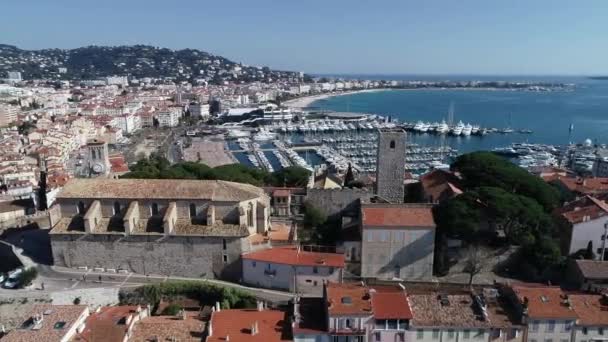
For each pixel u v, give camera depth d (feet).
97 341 225.15
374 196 427.74
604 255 362.74
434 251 366.63
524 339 244.42
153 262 351.05
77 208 361.71
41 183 570.46
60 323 230.48
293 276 327.67
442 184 434.71
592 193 474.90
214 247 345.72
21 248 395.34
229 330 242.17
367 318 239.09
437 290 309.83
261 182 526.98
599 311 250.98
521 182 410.93
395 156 426.92
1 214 529.86
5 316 301.02
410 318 239.50
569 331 244.42
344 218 400.88
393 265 352.69
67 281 334.24
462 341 244.22
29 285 326.03
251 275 341.00
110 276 344.69
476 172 426.92
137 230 350.02
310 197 429.38
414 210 358.02
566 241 371.56
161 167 600.39
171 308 301.84
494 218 355.97
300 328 241.76
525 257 362.74
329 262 326.24
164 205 357.20
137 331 239.09
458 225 347.97
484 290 273.75
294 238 368.27
